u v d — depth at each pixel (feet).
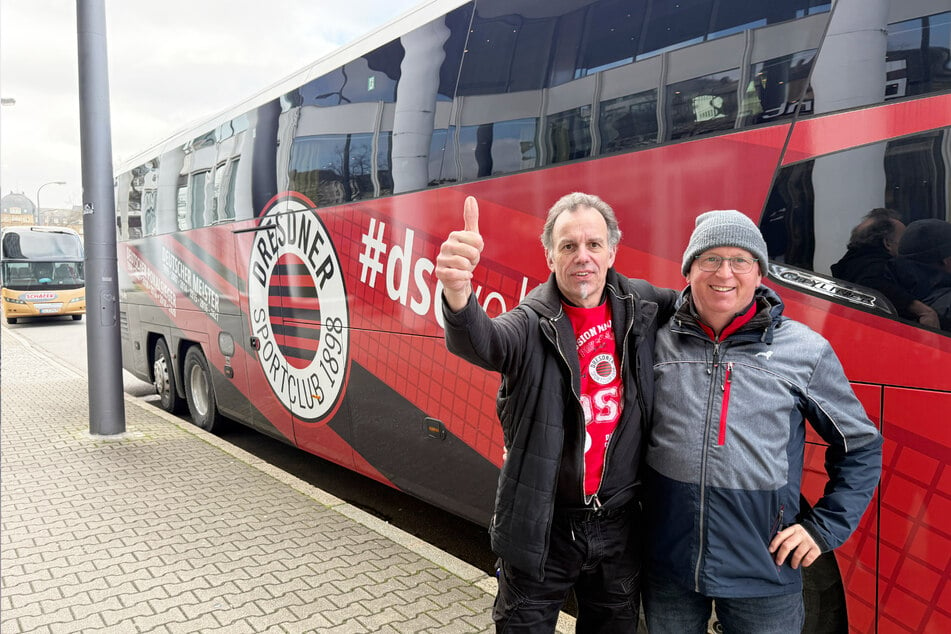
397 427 14.93
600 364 6.91
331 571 13.14
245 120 20.68
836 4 7.94
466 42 12.87
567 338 6.76
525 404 6.86
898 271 7.39
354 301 15.94
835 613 8.20
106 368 23.56
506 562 7.18
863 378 7.62
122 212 32.22
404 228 14.16
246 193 20.66
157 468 20.10
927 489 7.27
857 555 7.84
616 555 7.09
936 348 7.16
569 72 10.88
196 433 24.40
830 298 7.83
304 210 17.72
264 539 14.73
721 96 8.89
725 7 8.96
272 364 19.98
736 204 8.66
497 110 12.05
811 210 7.98
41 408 28.91
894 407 7.43
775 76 8.39
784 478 6.27
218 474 19.49
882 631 7.70
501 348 6.61
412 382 14.29
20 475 19.42
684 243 9.21
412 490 14.75
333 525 15.56
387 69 14.78
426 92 13.66
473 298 6.46
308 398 18.30
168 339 27.58
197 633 10.91
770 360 6.36
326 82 16.88
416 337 14.06
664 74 9.55
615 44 10.26
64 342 63.05
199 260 24.29
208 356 24.29
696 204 9.09
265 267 19.84
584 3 10.79
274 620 11.30
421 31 13.93
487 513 12.73
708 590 6.39
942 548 7.20
